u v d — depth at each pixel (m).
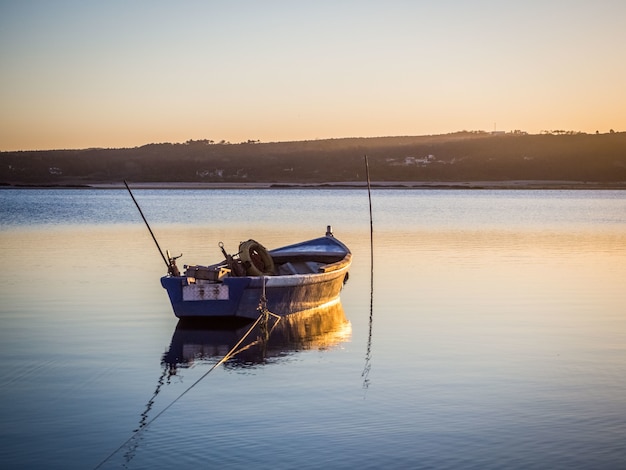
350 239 44.72
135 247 38.97
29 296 23.19
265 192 193.62
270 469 10.16
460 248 39.12
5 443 11.13
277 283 19.34
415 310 21.33
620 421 11.94
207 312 18.83
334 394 13.32
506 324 19.31
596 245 41.19
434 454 10.64
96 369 15.09
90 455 10.71
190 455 10.66
